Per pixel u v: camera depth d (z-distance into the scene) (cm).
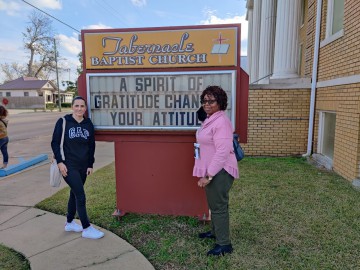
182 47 360
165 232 367
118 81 377
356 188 509
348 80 557
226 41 352
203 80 360
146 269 290
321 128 732
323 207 428
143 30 364
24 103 5166
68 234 365
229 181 298
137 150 390
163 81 369
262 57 1099
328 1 679
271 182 553
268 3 1071
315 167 669
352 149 541
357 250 315
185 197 389
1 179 623
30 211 440
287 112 779
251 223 381
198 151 309
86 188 538
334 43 633
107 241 346
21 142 1246
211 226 345
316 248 321
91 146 357
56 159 338
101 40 374
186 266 297
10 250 329
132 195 399
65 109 5628
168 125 374
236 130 360
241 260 301
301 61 995
